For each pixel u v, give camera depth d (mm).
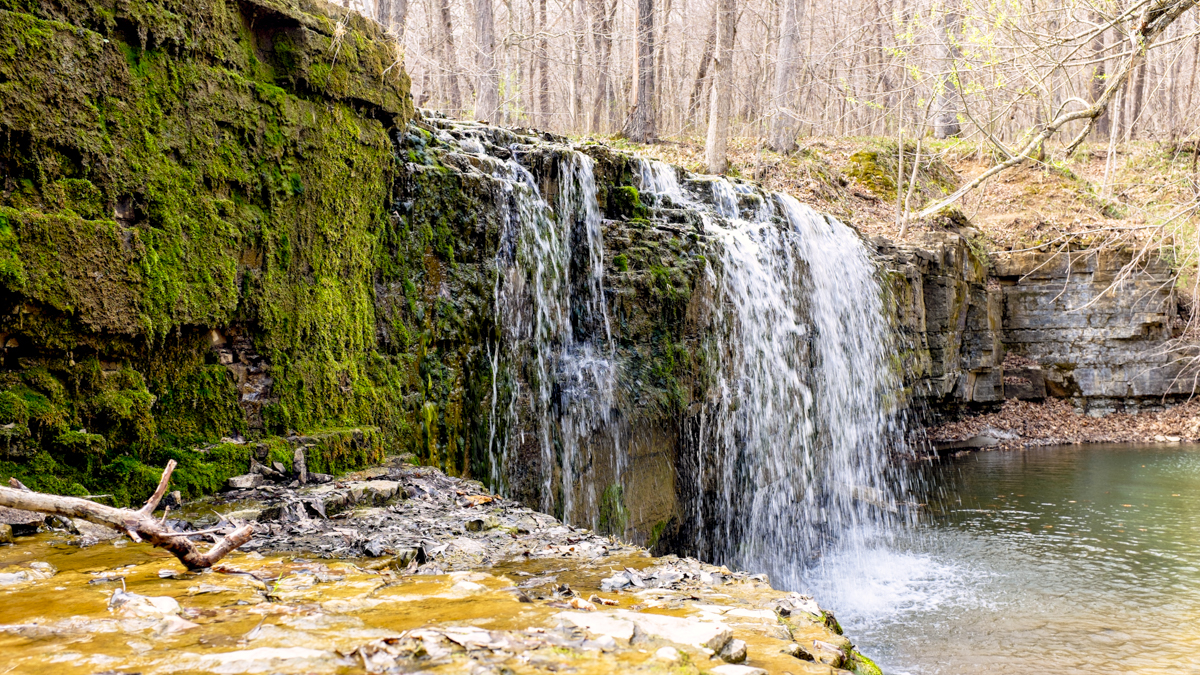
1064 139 31016
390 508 4219
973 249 19516
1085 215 22891
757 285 10500
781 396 10969
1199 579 8852
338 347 5137
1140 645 7074
